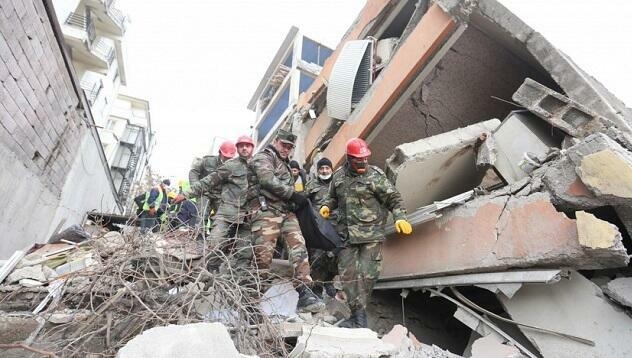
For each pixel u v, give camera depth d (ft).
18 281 8.42
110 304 6.11
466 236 9.74
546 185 8.09
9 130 12.41
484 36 12.53
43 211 17.70
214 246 7.95
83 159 23.36
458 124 15.29
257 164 10.41
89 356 5.42
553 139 9.74
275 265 12.20
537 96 9.29
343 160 15.84
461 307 9.87
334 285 11.49
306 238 10.92
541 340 8.00
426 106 14.67
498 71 13.67
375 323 12.76
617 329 7.14
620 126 8.09
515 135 10.16
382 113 13.99
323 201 12.41
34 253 9.93
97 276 6.68
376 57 17.07
